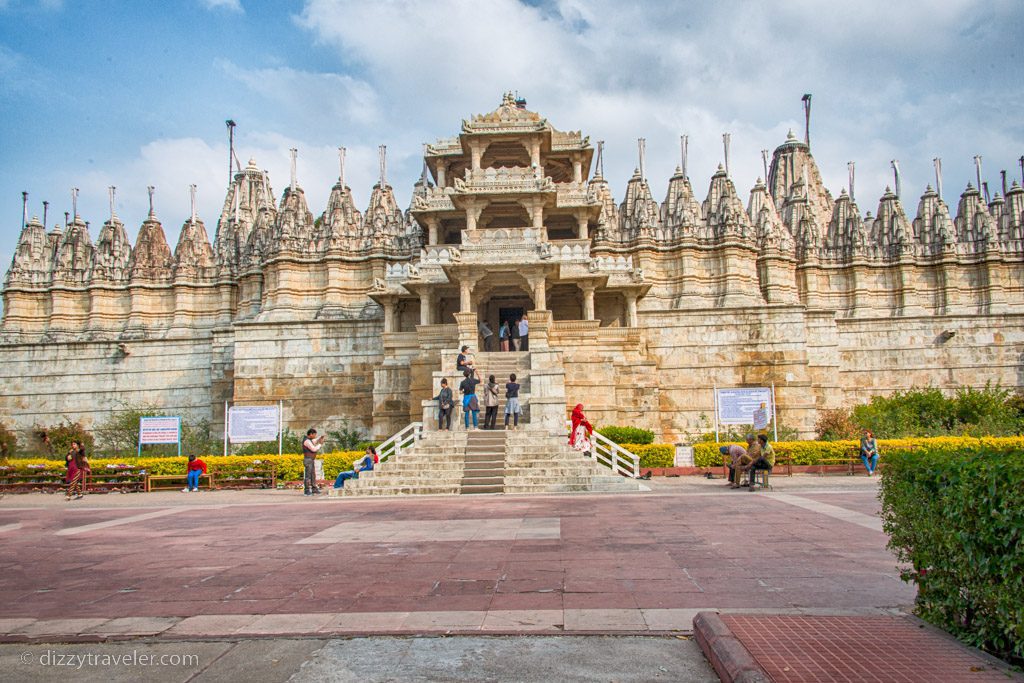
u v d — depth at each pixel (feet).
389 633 30.99
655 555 46.29
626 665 26.68
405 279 153.99
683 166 200.23
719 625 28.60
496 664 27.07
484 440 105.09
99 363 193.26
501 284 141.28
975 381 181.37
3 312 204.44
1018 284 192.54
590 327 144.66
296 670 27.09
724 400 122.21
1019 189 198.18
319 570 44.50
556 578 40.32
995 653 26.23
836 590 36.55
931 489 29.86
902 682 23.36
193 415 188.14
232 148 266.57
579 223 159.12
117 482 114.52
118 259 205.77
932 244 195.21
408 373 153.38
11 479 119.24
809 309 179.11
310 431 98.43
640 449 118.93
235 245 202.39
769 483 100.99
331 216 182.60
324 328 168.76
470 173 147.43
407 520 66.23
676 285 180.75
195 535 61.21
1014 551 24.59
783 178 265.54
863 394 182.80
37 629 33.35
